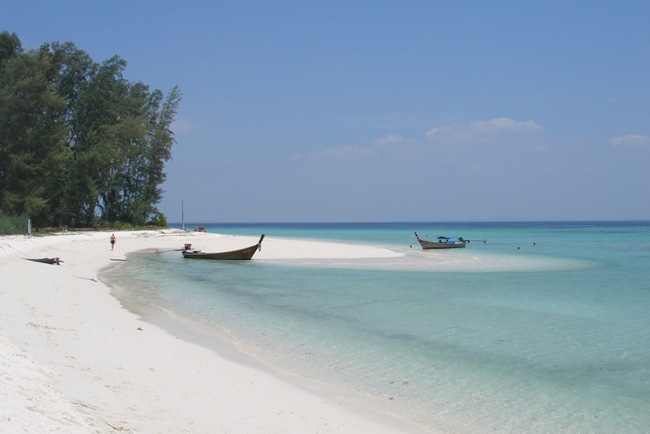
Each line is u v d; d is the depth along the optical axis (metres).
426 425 8.53
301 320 16.81
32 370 7.62
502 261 40.41
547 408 9.40
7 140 52.84
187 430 6.83
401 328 15.80
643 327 16.19
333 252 47.72
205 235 72.19
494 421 8.77
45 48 63.94
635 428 8.55
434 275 30.36
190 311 18.05
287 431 7.55
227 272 31.59
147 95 80.06
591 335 15.11
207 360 11.41
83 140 66.06
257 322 16.39
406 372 11.40
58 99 55.44
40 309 14.26
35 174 55.00
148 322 15.50
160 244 56.12
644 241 76.69
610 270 33.78
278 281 27.28
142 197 75.94
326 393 9.90
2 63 57.06
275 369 11.34
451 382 10.77
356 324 16.31
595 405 9.58
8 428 4.90
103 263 34.97
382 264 37.28
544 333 15.32
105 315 15.45
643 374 11.45
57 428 5.34
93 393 7.50
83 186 62.09
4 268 21.83
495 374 11.34
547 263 38.84
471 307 19.58
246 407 8.44
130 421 6.63
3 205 50.94
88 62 67.75
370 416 8.78
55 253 34.59
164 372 9.83
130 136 67.69
